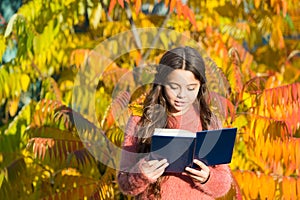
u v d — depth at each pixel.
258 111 4.57
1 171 4.81
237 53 5.00
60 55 5.17
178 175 3.46
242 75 4.91
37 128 4.72
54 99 5.01
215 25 5.31
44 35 5.12
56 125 4.86
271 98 4.54
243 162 4.90
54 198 4.55
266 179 4.49
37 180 4.82
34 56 5.12
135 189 3.41
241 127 4.64
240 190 4.51
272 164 4.57
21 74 5.04
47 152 4.75
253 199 4.70
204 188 3.43
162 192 3.45
